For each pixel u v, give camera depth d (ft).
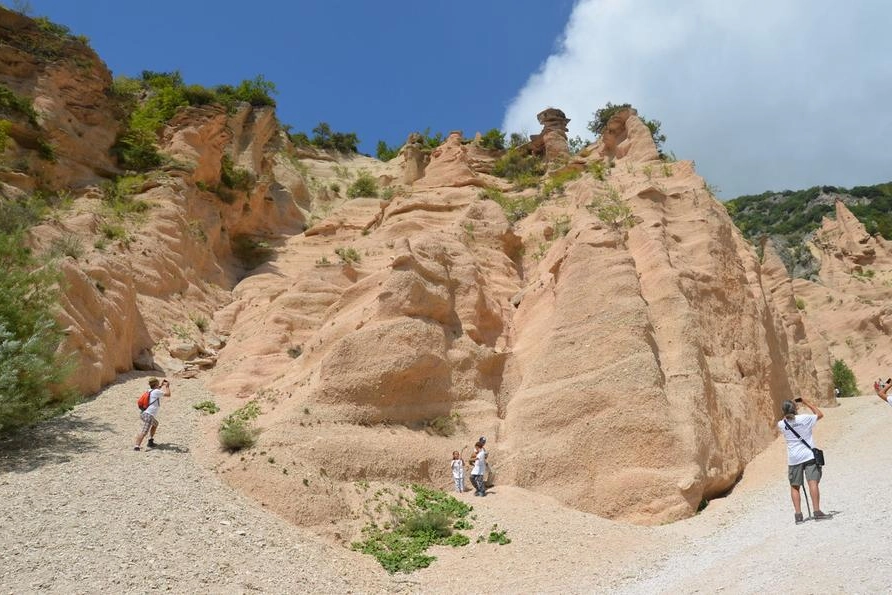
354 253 91.15
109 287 71.41
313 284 83.30
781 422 39.68
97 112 105.09
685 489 51.03
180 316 85.71
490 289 77.15
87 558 33.76
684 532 46.88
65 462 46.44
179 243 93.61
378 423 56.49
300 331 78.79
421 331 60.75
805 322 116.57
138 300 81.15
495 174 134.92
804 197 353.51
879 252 214.28
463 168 117.70
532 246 87.56
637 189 81.35
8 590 30.07
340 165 181.98
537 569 40.57
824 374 110.73
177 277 90.17
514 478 55.88
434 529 46.47
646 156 100.94
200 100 119.34
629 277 64.64
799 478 38.55
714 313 69.56
